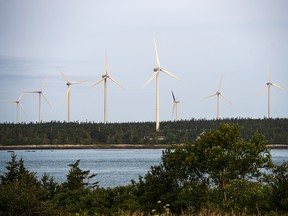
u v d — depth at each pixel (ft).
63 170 556.51
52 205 132.87
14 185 127.75
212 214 136.46
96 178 426.92
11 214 123.34
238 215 138.62
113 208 177.78
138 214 145.28
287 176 150.51
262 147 175.42
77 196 198.49
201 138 181.57
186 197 163.94
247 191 154.61
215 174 170.81
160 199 170.19
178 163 177.99
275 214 137.80
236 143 175.42
